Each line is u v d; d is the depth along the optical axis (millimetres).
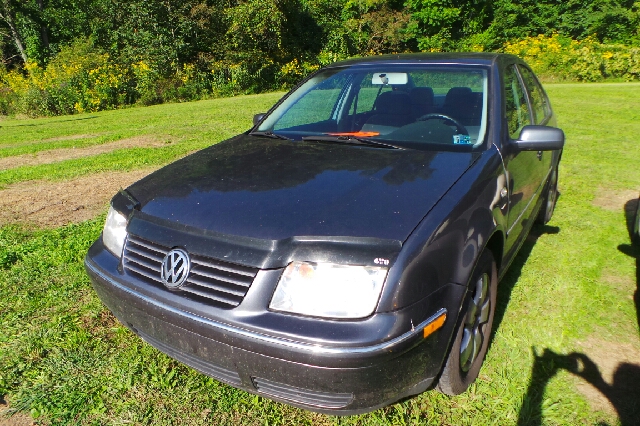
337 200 2299
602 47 21922
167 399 2576
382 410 2486
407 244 2037
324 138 3209
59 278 3881
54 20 33406
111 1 27234
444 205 2287
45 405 2529
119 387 2650
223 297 2086
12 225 5207
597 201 5539
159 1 23703
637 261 4051
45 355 2945
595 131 9344
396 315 1945
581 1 31391
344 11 32969
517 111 3566
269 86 24484
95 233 4770
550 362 2812
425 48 32531
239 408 2510
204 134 10586
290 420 2436
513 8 32000
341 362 1888
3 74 22703
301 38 29406
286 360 1948
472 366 2611
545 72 21750
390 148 2967
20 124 15648
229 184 2572
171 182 2721
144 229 2402
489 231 2467
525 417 2434
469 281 2291
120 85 20641
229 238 2154
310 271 1990
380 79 3553
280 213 2229
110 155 8602
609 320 3232
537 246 4371
